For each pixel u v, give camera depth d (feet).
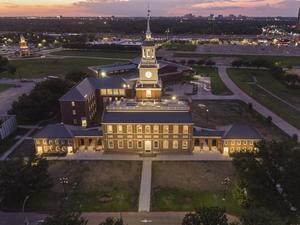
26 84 524.52
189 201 206.80
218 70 635.66
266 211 150.92
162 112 273.95
